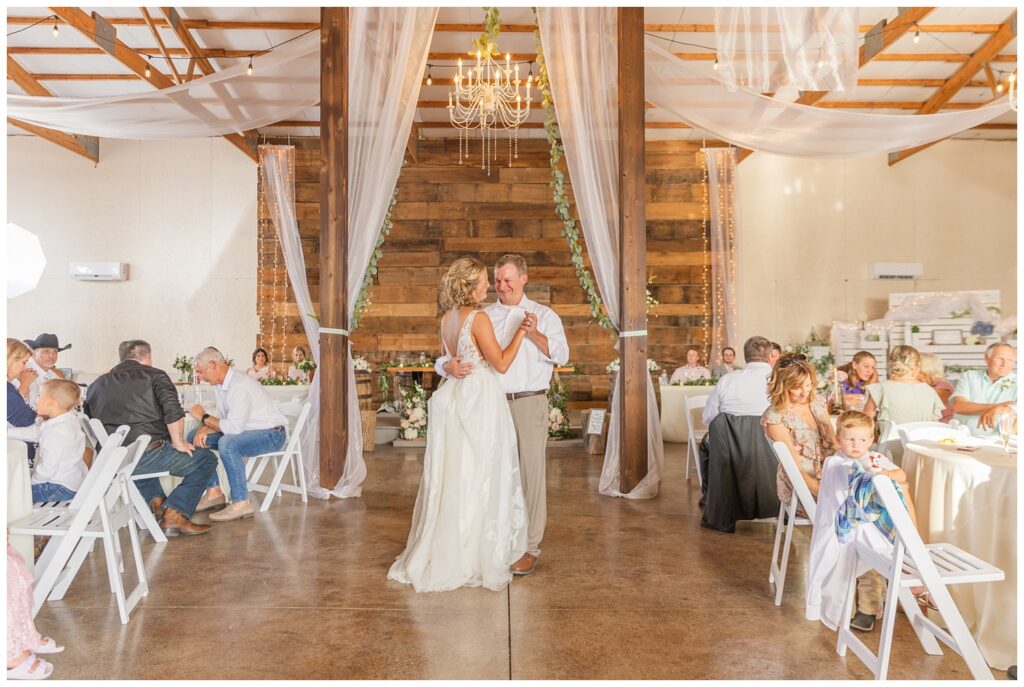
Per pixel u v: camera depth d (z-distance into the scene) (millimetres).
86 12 7535
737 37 5590
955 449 3121
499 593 3299
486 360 3461
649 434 5309
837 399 5418
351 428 5406
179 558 3809
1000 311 11461
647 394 5305
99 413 4152
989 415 3693
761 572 3619
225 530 4371
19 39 8266
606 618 3004
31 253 8422
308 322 9906
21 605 2439
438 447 3434
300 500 5184
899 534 2346
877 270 11812
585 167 5285
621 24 5254
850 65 5500
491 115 10367
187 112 6699
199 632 2844
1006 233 12055
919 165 12102
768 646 2736
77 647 2697
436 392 3492
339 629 2877
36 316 11688
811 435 3506
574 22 5230
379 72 5320
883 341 10875
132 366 4238
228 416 4656
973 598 2838
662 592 3320
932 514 2963
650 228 12047
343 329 5273
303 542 4109
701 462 4926
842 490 2842
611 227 5352
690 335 12008
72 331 11781
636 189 5270
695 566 3707
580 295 11938
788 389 3512
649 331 12008
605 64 5293
